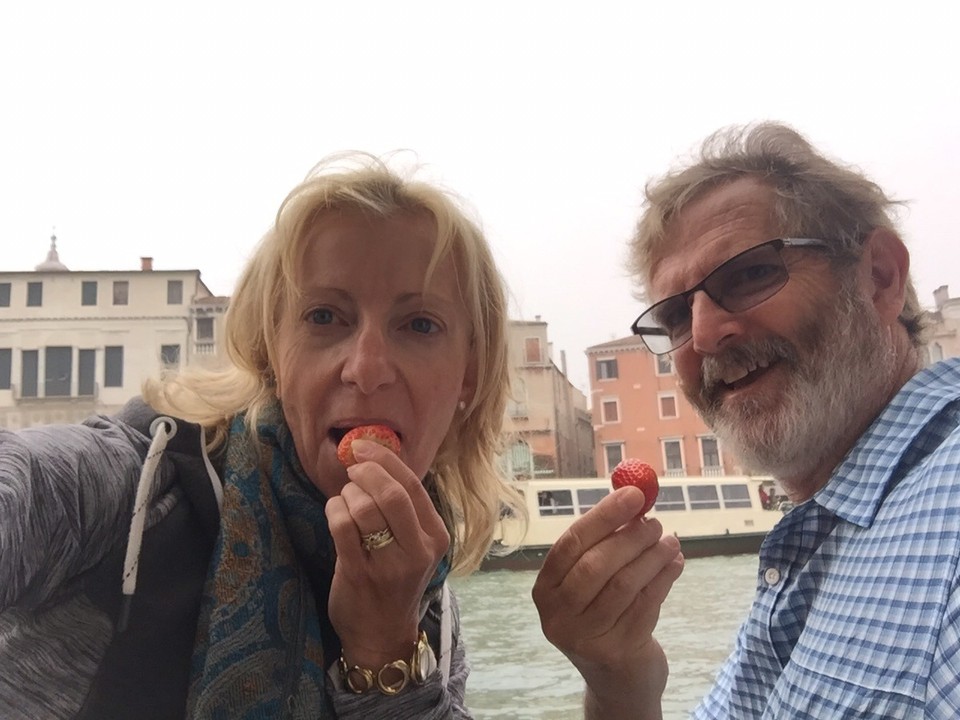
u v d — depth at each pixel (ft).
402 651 1.43
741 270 2.41
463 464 1.94
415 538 1.35
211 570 1.40
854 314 2.30
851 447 2.28
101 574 1.31
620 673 1.84
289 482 1.56
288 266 1.55
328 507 1.40
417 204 1.61
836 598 1.80
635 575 1.73
